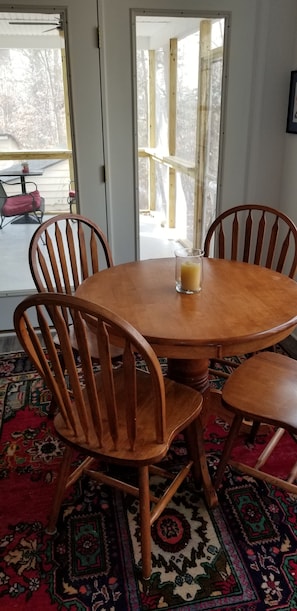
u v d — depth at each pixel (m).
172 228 2.92
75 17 2.38
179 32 2.51
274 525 1.54
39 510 1.62
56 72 2.49
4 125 2.55
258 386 1.53
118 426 1.35
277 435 1.81
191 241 2.99
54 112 2.57
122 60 2.51
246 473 1.67
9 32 2.38
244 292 1.64
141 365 2.52
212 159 2.84
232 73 2.64
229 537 1.50
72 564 1.43
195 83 2.63
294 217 2.79
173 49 2.54
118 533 1.53
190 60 2.58
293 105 2.65
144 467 1.29
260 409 1.42
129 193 2.79
